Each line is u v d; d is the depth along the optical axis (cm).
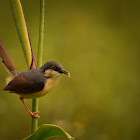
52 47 1232
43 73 636
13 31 1255
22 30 505
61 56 1215
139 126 1046
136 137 1020
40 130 448
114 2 1602
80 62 1237
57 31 1337
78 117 1012
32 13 1384
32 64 525
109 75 1239
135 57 1364
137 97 1157
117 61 1329
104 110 1088
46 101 1088
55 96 1102
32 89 612
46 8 1502
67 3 1555
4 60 632
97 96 1128
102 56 1310
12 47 1133
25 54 523
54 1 1555
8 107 1037
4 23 1300
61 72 635
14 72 632
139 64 1338
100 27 1473
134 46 1420
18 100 1054
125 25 1548
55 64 635
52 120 1025
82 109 1075
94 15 1539
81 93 1129
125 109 1102
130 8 1587
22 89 613
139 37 1473
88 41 1359
